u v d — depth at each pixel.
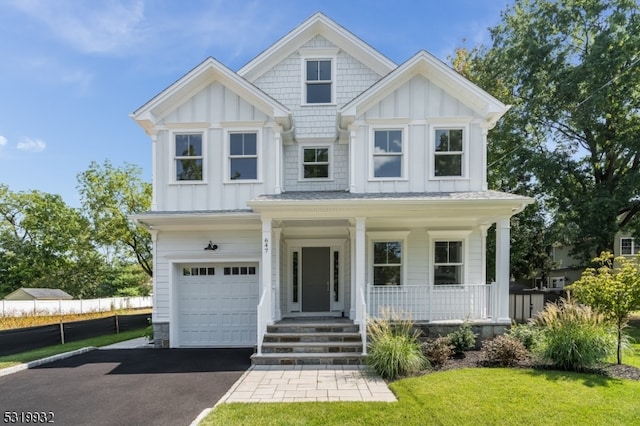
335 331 9.03
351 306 10.27
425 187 10.19
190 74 10.33
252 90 10.29
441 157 10.32
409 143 10.27
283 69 11.77
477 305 9.69
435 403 5.40
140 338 12.49
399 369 6.92
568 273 27.28
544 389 5.89
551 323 7.55
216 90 10.56
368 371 7.34
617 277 7.49
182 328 10.55
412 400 5.55
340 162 11.48
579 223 16.47
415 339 7.90
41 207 36.66
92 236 26.48
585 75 15.82
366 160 10.27
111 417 5.27
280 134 10.52
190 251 10.45
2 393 6.36
